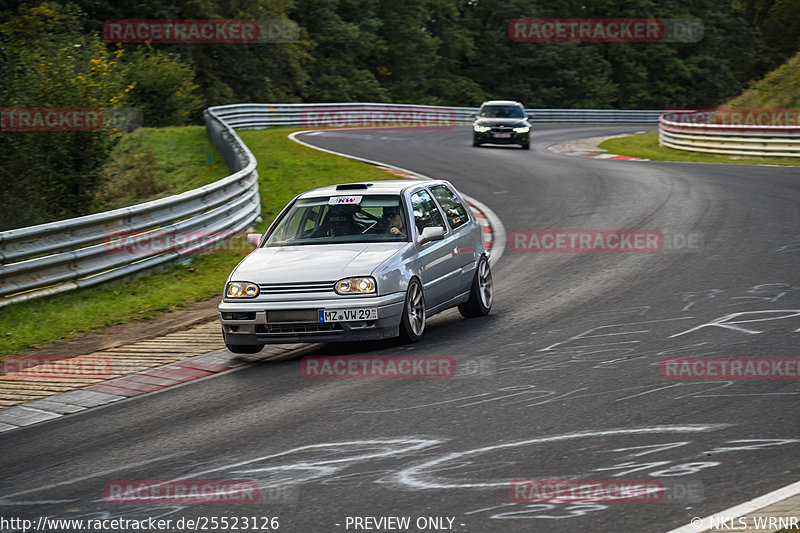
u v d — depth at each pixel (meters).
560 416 14.59
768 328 19.75
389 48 155.38
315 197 23.06
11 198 40.94
